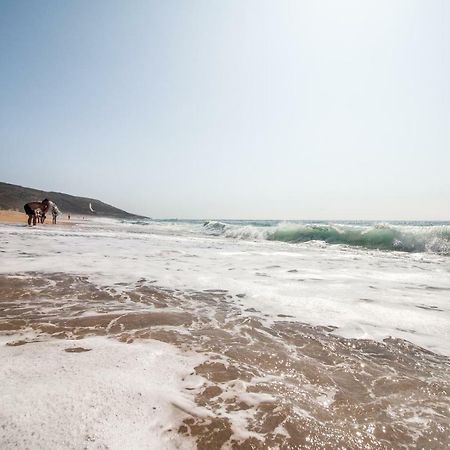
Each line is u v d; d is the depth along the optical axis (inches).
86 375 93.4
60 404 77.6
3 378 89.5
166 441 68.7
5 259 301.6
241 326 148.0
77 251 380.5
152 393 86.6
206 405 83.5
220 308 175.8
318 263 350.3
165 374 98.4
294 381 99.5
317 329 148.3
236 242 639.8
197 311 167.9
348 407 86.5
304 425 77.3
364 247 575.8
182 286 223.6
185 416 77.9
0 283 207.9
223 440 70.5
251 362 111.0
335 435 74.5
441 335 142.9
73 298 181.6
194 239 689.6
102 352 111.2
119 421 73.4
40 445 63.4
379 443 72.7
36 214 973.2
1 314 150.5
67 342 119.4
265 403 85.7
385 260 385.1
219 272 279.3
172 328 140.3
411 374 107.3
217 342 127.3
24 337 123.1
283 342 131.3
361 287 231.1
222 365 107.2
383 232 578.6
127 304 173.8
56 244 445.4
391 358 119.6
